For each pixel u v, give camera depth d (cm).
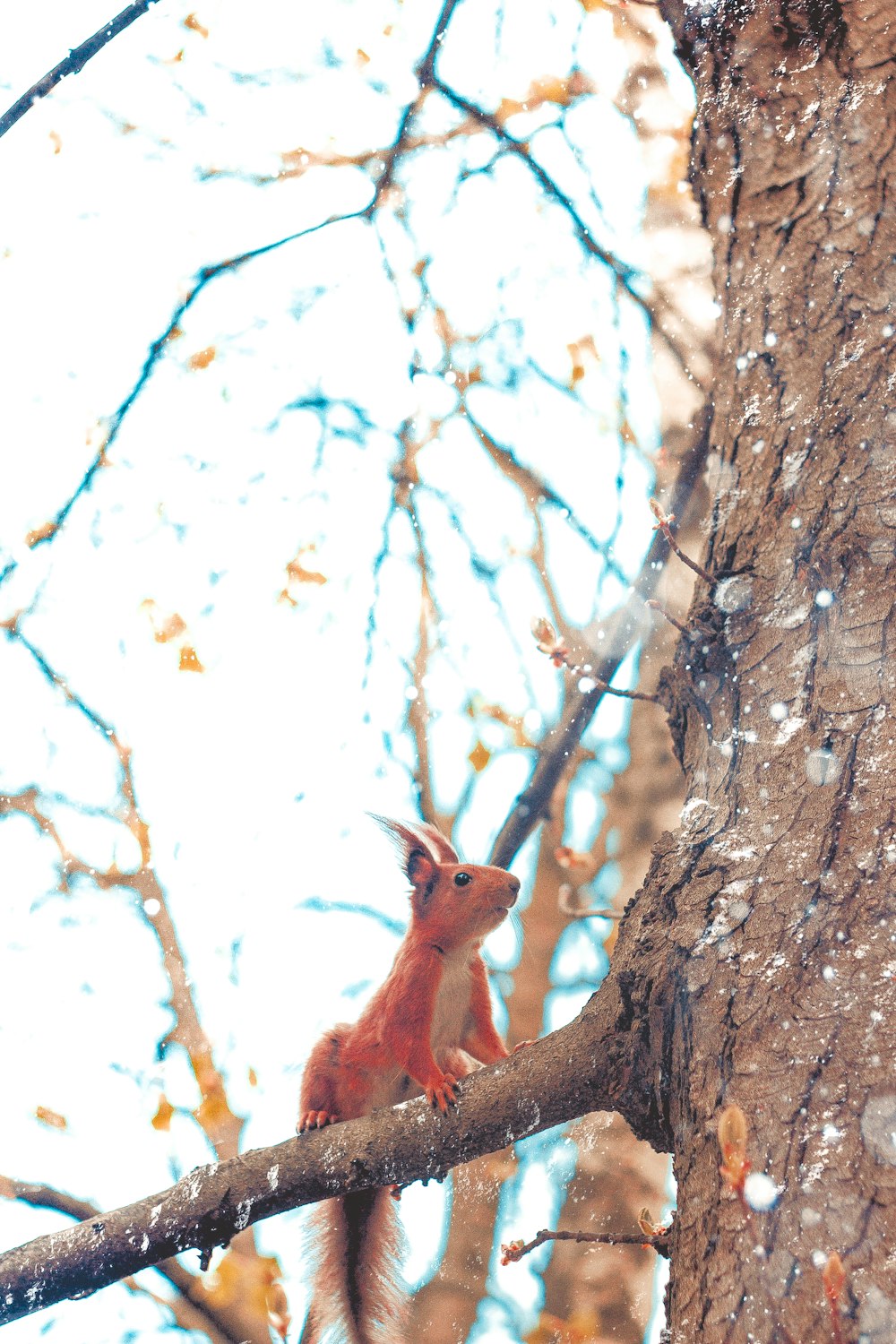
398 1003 306
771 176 316
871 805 209
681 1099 207
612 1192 504
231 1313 450
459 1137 236
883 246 287
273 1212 242
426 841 347
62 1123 508
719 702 254
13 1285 236
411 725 615
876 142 302
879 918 194
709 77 340
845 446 262
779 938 203
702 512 562
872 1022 182
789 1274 165
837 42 321
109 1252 238
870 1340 151
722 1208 182
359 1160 240
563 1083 229
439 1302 482
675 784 576
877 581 238
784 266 301
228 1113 523
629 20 618
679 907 224
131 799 609
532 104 639
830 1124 176
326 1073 318
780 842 216
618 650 537
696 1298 178
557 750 504
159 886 584
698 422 563
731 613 259
